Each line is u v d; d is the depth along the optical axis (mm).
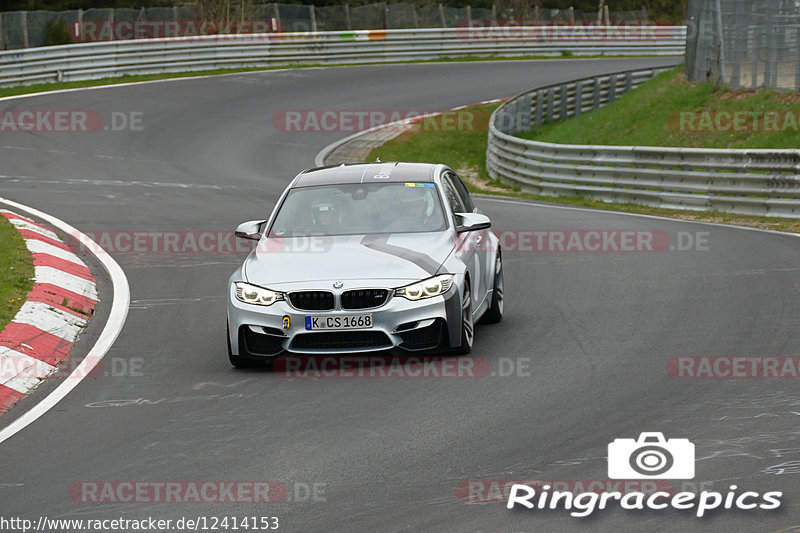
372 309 14367
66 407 13297
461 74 72625
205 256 24688
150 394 13758
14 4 94688
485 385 13469
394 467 10445
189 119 54562
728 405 12133
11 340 15680
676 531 8641
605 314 17625
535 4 121250
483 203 36125
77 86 62125
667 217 31812
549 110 59969
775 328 15898
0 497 10047
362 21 82875
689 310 17594
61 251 23938
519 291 20141
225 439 11641
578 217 31266
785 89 46188
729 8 49531
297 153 48062
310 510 9367
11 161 42156
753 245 24906
